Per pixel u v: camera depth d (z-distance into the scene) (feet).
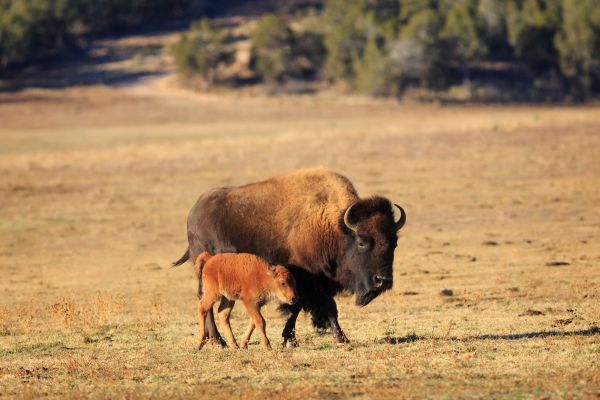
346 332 159.22
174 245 323.16
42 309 201.67
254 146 651.66
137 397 106.42
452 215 356.18
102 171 548.31
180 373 122.62
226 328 142.20
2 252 316.19
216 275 138.10
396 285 223.92
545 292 201.67
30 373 127.44
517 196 391.86
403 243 301.84
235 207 151.64
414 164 510.17
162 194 449.89
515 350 130.21
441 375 113.60
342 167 513.86
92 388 114.93
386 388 106.73
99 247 322.96
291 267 146.72
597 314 167.53
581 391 101.24
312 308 146.00
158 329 170.19
